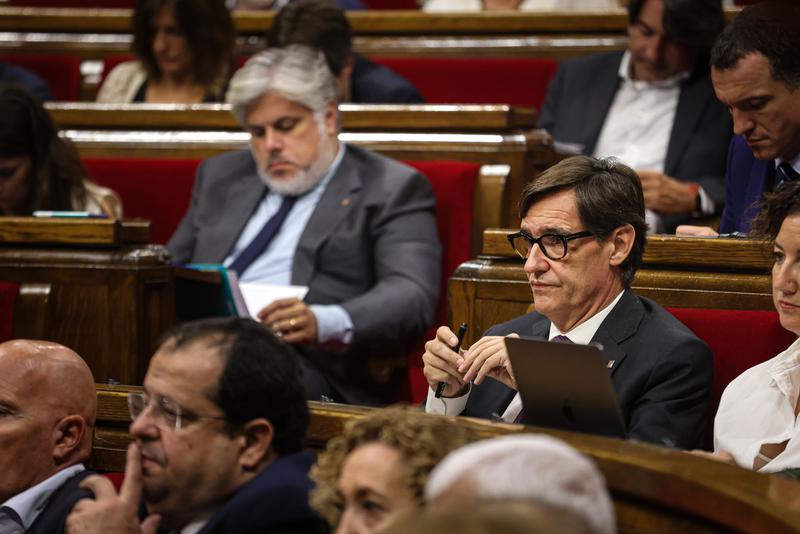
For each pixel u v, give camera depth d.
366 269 11.19
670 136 12.72
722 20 12.60
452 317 8.84
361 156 11.73
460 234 11.80
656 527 5.24
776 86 8.48
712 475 5.09
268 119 11.47
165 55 14.65
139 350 9.95
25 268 10.05
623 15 15.20
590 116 13.35
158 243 13.05
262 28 16.31
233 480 5.73
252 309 10.59
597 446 5.51
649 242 8.23
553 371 5.92
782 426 6.72
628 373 7.24
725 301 8.00
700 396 7.18
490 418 7.58
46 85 15.78
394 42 15.99
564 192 7.38
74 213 10.48
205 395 5.68
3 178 11.58
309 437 6.75
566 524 2.68
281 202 11.70
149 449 5.74
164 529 6.09
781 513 4.58
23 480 6.81
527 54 15.50
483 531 2.53
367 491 4.65
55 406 6.87
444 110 12.23
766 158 8.84
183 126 13.34
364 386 10.83
